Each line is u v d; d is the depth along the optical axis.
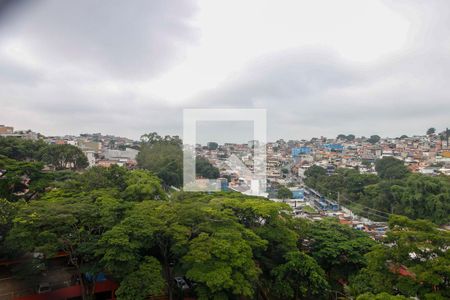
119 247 15.54
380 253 15.06
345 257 21.25
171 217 18.36
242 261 16.34
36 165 25.84
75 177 30.98
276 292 19.27
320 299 19.91
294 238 21.39
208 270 15.77
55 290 18.97
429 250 14.09
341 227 25.30
